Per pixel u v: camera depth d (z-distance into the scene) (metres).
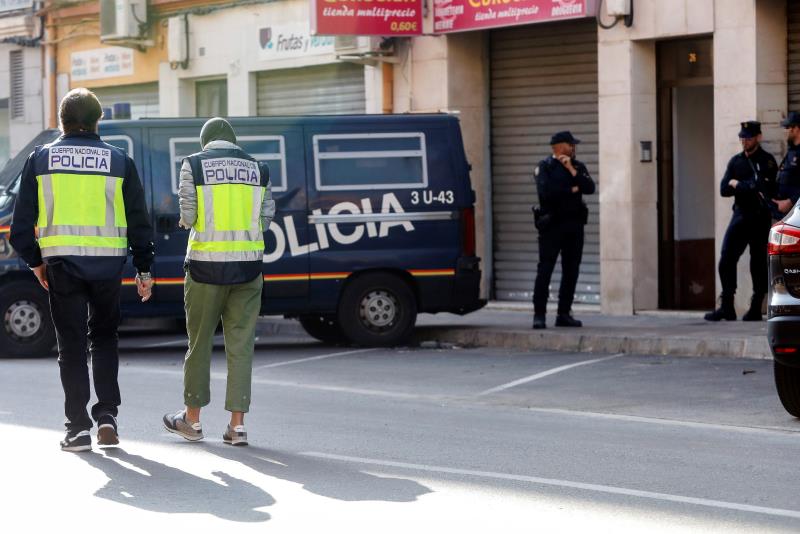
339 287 26.77
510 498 12.48
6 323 26.20
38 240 14.98
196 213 15.41
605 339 25.45
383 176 26.95
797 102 28.30
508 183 34.53
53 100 45.75
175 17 40.91
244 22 39.31
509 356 25.19
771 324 16.44
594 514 11.77
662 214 31.11
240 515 11.79
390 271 27.14
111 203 14.95
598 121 32.06
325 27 33.34
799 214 16.59
